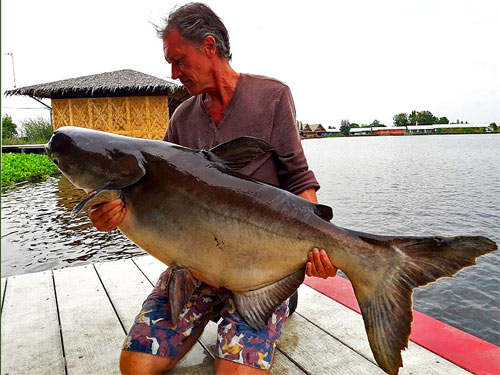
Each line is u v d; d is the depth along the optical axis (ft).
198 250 6.66
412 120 472.85
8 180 50.70
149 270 13.24
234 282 6.77
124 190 6.57
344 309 10.14
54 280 12.54
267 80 7.94
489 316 17.38
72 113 70.95
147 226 6.67
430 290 19.85
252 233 6.56
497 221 36.60
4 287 12.04
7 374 7.85
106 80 73.51
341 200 48.85
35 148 90.17
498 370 7.30
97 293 11.55
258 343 6.91
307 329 9.21
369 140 320.70
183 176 6.60
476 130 440.45
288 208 6.61
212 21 7.36
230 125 7.79
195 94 7.76
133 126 70.85
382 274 6.31
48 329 9.56
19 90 70.18
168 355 7.41
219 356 7.00
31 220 30.58
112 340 9.05
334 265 6.52
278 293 6.81
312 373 7.64
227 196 6.57
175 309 6.71
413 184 62.34
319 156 133.18
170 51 7.32
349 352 8.28
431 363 7.60
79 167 6.65
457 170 82.99
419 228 35.22
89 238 25.68
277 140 7.77
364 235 6.41
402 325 6.14
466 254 5.92
